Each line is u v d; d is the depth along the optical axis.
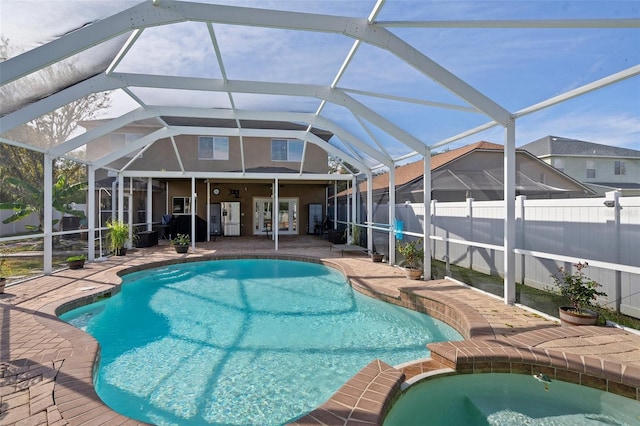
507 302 5.39
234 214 18.50
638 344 3.81
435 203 9.47
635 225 4.51
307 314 6.37
